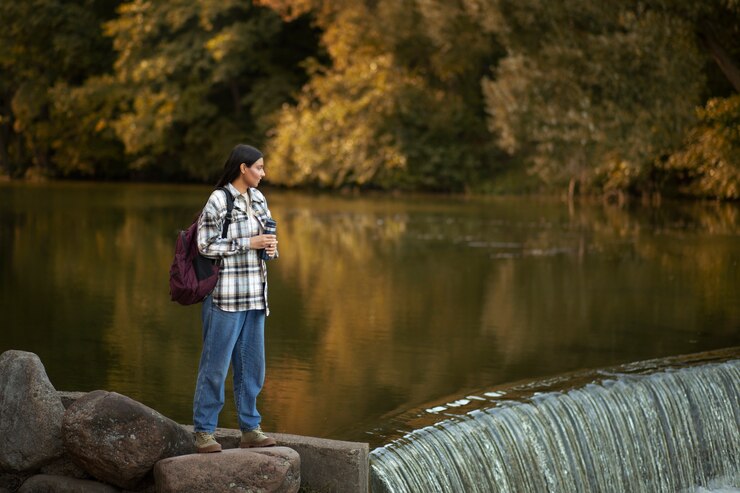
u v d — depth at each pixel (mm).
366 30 36188
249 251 5457
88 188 37406
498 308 12195
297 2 37094
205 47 41250
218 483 5254
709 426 8633
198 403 5500
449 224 23062
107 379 8602
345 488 5527
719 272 15078
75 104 42625
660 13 20828
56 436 5629
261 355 5586
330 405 7816
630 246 18406
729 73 22062
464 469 6852
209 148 43156
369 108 35375
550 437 7566
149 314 11539
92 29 44750
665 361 9266
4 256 16359
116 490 5539
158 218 23859
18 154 47969
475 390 8234
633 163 21859
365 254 17406
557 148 23281
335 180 36438
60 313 11523
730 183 27438
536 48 22812
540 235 20391
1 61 44938
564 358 9547
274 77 41750
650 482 8148
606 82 21125
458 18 32281
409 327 10992
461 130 35531
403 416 7461
